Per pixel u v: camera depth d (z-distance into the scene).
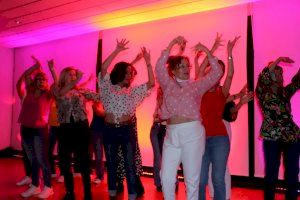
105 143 3.44
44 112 4.21
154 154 4.52
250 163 4.92
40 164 4.18
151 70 3.34
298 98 4.61
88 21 6.14
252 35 4.98
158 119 4.40
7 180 5.27
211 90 2.96
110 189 3.47
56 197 4.17
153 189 4.68
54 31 6.84
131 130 3.41
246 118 5.07
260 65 4.93
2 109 8.06
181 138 2.67
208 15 5.42
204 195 2.96
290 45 4.71
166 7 5.31
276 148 3.27
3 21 6.16
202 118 2.91
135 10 5.49
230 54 2.96
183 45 3.09
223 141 2.85
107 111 3.38
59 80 3.75
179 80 2.84
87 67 6.91
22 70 8.13
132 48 6.23
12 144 8.22
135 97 3.37
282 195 4.30
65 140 3.71
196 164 2.67
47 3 5.21
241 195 4.27
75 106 3.69
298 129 3.33
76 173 5.52
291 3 4.74
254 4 5.02
